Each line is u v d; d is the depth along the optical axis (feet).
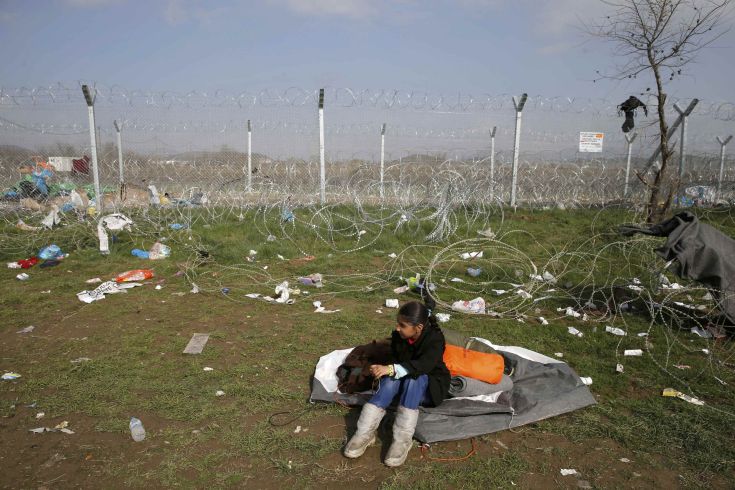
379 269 29.09
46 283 25.63
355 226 37.45
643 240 27.07
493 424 13.24
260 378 16.01
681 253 18.97
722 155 47.19
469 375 14.02
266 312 21.97
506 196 49.47
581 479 11.68
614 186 48.29
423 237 36.32
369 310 22.49
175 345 18.30
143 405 14.29
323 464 11.97
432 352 12.54
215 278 26.94
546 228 40.42
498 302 23.25
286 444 12.62
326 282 26.43
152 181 46.78
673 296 24.29
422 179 42.16
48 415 13.76
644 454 12.55
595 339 19.36
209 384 15.57
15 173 43.68
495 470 11.84
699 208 42.93
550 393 14.35
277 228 37.47
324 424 13.53
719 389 15.75
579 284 25.43
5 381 15.53
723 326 19.70
